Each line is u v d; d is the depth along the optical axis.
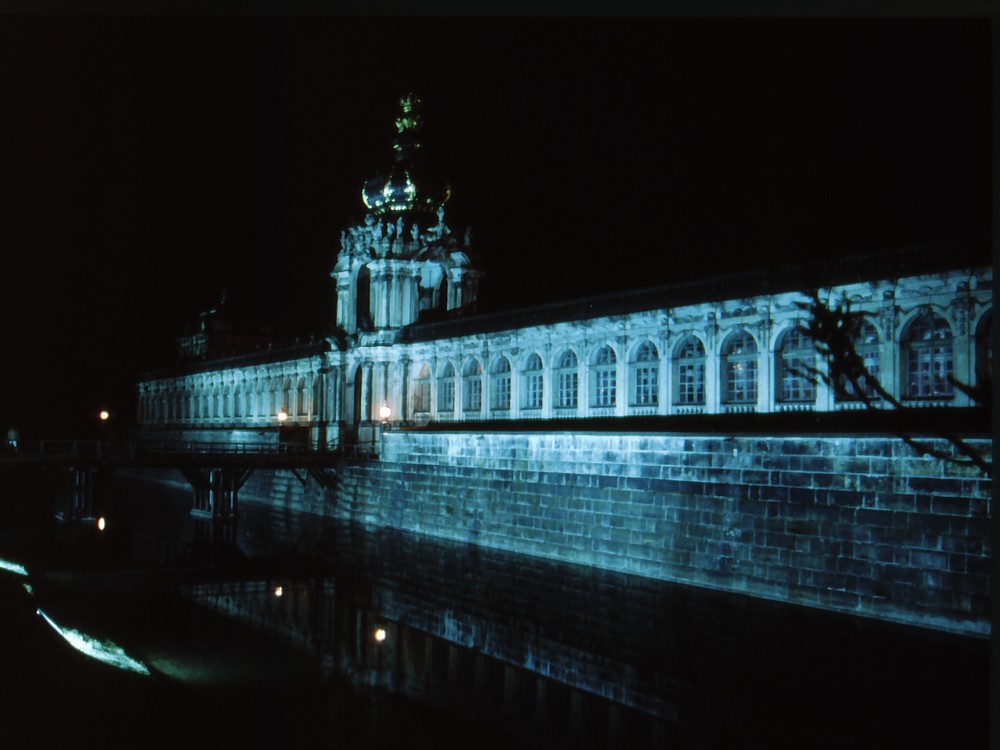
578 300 46.12
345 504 60.75
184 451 60.31
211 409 94.38
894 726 19.52
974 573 25.00
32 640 28.34
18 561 45.00
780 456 30.69
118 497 83.19
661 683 23.48
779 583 30.45
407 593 36.31
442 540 48.88
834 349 20.94
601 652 26.55
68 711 21.47
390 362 60.84
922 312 30.48
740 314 36.91
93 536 54.78
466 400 54.66
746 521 31.84
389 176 65.44
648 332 41.47
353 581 39.44
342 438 65.62
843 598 28.45
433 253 61.94
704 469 33.56
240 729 20.52
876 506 27.62
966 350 28.86
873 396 31.75
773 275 35.84
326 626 31.16
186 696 23.05
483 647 28.00
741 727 20.09
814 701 21.41
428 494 51.28
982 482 24.97
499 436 45.16
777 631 26.91
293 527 57.84
